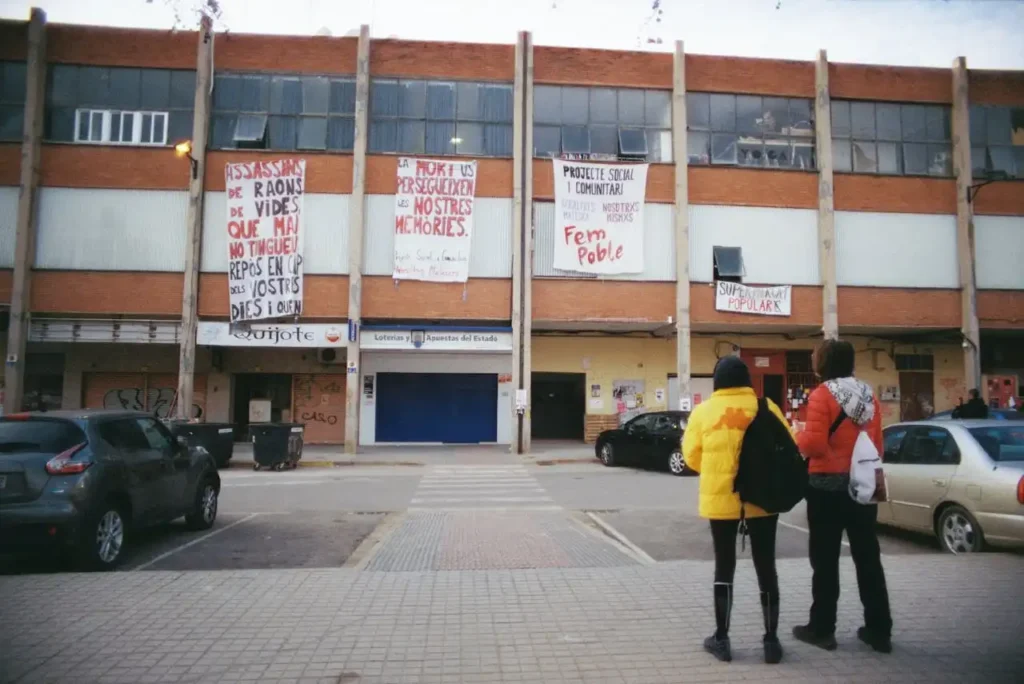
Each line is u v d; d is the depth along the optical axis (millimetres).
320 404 24547
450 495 13367
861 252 22406
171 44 21141
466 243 21359
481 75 21891
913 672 4035
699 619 4980
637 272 21656
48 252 20531
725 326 22844
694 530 9742
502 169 21656
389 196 21281
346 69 21609
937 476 7977
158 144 20891
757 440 4141
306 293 20938
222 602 5359
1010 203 22875
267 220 20938
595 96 22188
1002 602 5328
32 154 20438
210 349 23609
